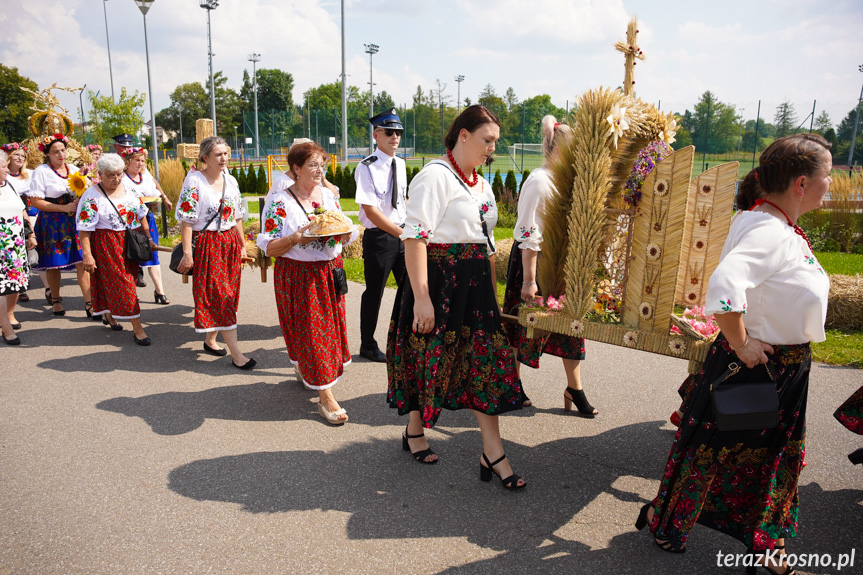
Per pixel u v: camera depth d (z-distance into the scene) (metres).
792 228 2.18
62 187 6.44
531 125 37.62
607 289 2.98
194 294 4.85
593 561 2.49
